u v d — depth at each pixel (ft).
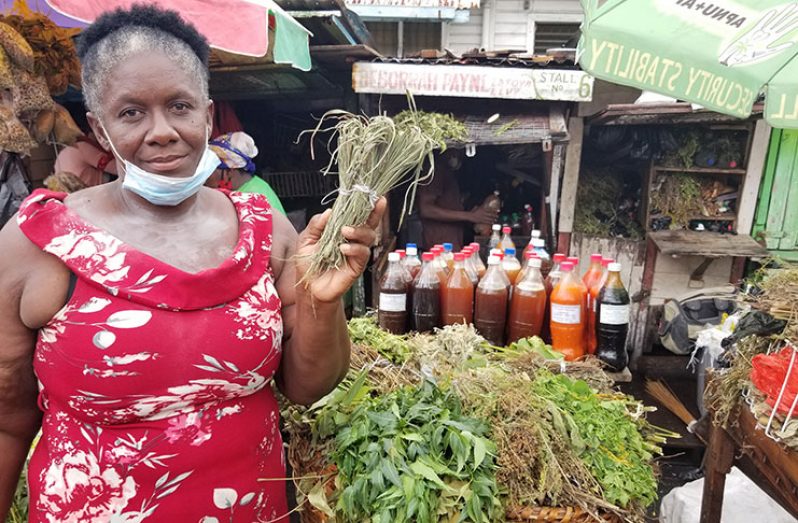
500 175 16.39
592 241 15.07
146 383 3.32
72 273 3.30
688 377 14.82
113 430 3.45
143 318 3.27
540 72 12.09
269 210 4.04
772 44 6.52
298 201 17.20
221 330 3.44
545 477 4.38
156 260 3.34
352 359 5.97
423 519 3.95
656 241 14.21
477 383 5.26
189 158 3.43
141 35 3.20
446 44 22.25
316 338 3.78
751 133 14.03
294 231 4.23
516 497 4.35
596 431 4.88
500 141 12.39
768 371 5.77
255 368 3.64
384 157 3.47
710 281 14.88
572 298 7.04
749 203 14.48
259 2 7.93
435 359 6.07
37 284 3.27
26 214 3.27
